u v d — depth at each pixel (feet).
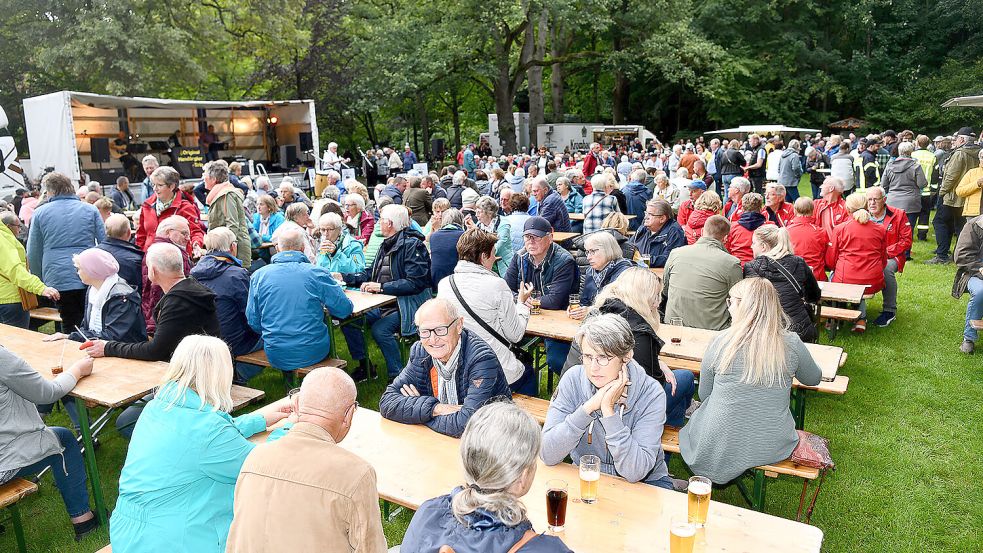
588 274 16.31
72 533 12.14
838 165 40.75
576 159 71.77
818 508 12.20
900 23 113.29
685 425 11.59
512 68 99.09
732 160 49.52
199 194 34.37
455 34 80.84
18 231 22.39
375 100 81.71
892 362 18.80
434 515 5.67
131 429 13.62
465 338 10.36
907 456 13.84
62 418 17.04
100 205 23.11
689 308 15.11
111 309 14.11
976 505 12.13
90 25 61.72
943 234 29.27
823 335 21.21
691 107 122.52
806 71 113.60
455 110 107.04
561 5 77.77
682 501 8.07
